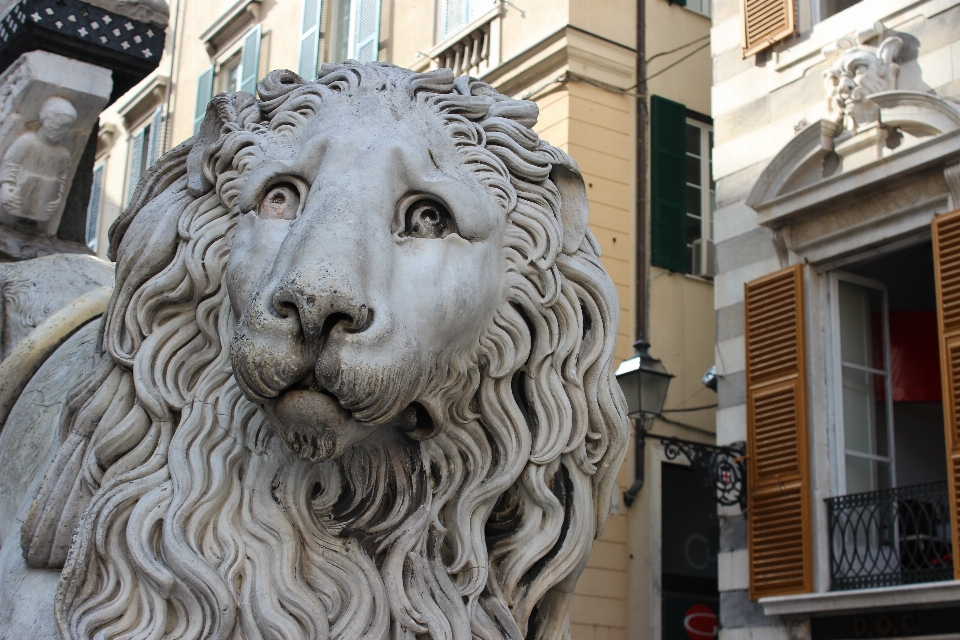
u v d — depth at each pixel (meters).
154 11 2.56
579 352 1.30
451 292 1.13
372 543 1.19
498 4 8.71
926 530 5.86
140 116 11.59
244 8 10.65
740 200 6.77
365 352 1.01
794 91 6.55
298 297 1.00
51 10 2.43
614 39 8.46
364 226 1.07
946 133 5.35
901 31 5.95
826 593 5.64
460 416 1.24
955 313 5.23
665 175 8.52
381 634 1.13
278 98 1.31
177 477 1.17
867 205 5.87
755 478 6.19
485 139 1.28
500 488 1.24
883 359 6.27
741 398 6.52
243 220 1.19
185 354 1.26
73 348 1.64
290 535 1.16
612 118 8.38
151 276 1.28
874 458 6.07
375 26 9.57
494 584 1.23
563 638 1.30
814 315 6.14
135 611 1.12
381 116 1.22
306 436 1.06
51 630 1.14
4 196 2.38
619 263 8.18
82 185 2.64
